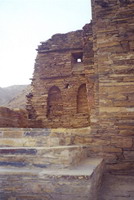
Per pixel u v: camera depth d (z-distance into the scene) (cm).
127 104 546
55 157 327
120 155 525
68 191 287
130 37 575
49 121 1327
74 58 1438
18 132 499
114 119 547
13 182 304
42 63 1423
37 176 300
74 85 1330
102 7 612
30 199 296
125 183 445
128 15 587
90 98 764
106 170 520
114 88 560
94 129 557
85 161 442
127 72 561
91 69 797
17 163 330
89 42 836
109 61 577
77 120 1271
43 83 1397
